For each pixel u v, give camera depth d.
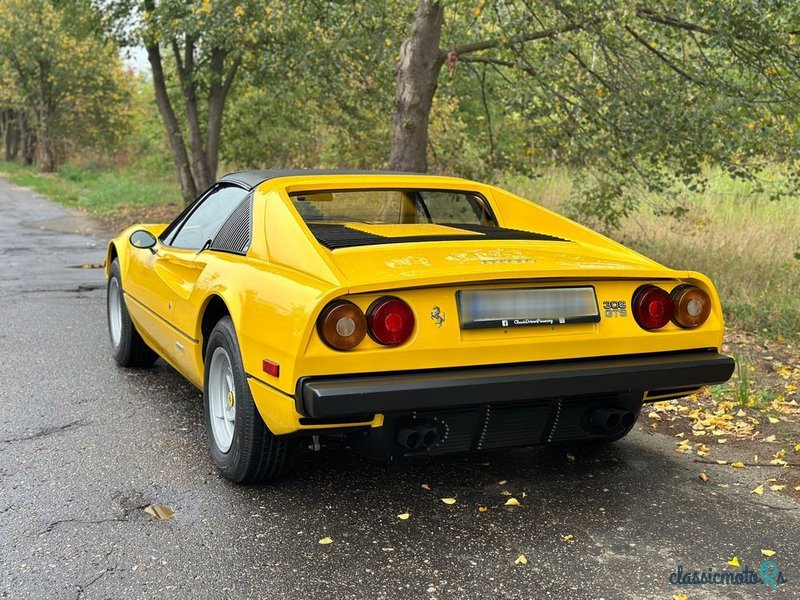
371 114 16.48
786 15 6.86
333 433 3.36
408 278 3.10
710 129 8.49
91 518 3.40
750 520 3.46
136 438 4.43
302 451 4.24
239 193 4.31
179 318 4.36
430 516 3.46
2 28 43.81
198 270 4.27
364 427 3.33
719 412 5.11
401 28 12.00
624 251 4.11
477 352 3.21
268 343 3.25
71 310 8.21
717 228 11.06
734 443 4.55
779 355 6.68
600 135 10.09
